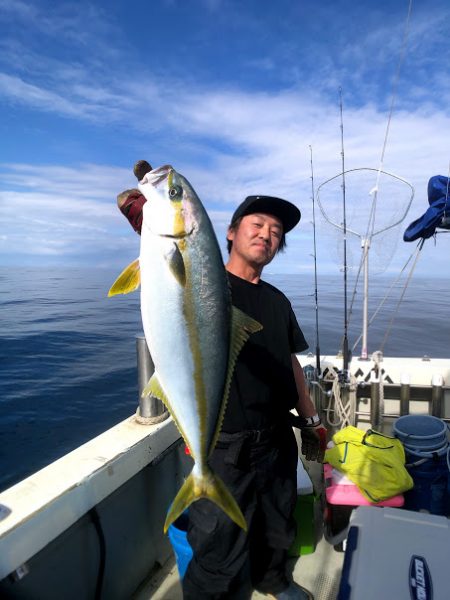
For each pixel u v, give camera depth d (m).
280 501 2.15
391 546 1.77
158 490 2.58
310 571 2.48
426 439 2.98
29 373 10.25
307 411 2.48
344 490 2.64
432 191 3.17
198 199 1.60
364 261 3.80
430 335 15.93
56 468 2.01
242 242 2.12
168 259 1.53
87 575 1.99
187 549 2.14
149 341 1.56
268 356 2.06
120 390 8.96
